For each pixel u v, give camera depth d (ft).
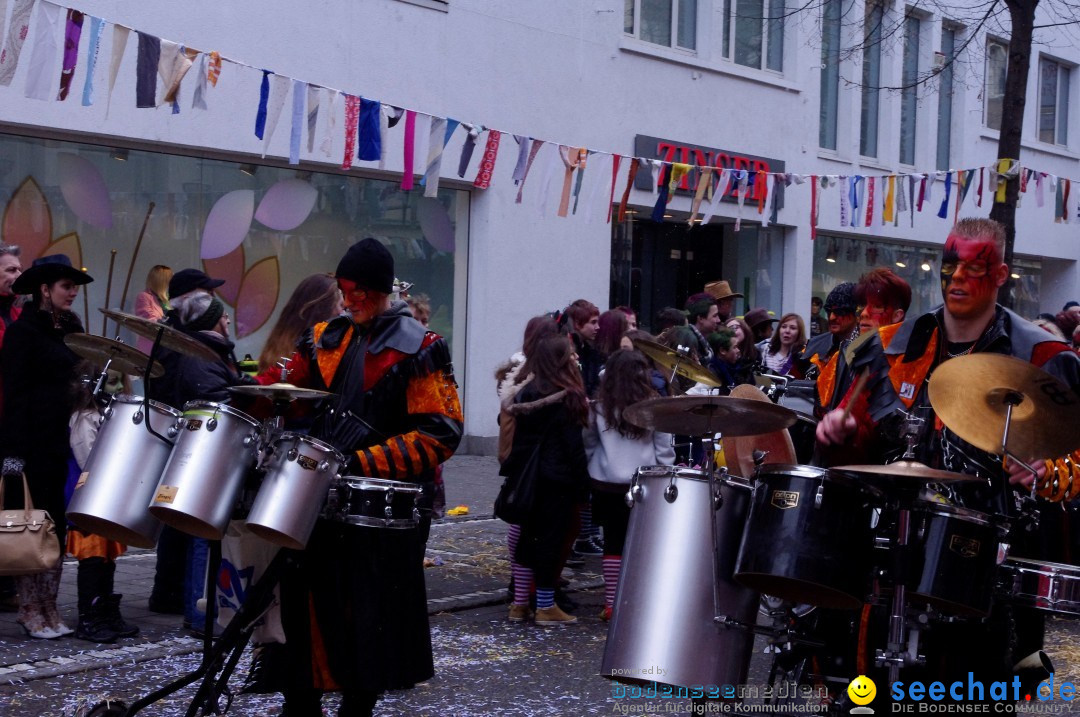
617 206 45.09
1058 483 11.32
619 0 45.11
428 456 13.35
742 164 49.96
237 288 35.88
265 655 13.67
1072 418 10.54
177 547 21.61
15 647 19.06
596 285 45.09
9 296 22.52
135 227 33.50
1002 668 11.83
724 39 49.96
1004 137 33.91
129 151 33.22
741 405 11.66
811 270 54.70
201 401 12.67
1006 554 11.21
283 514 12.21
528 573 22.76
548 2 42.47
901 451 12.28
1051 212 69.31
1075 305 40.27
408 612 13.53
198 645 19.57
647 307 50.67
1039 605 11.14
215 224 35.19
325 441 13.41
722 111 49.65
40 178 31.53
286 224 36.88
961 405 11.05
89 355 14.96
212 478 12.32
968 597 10.96
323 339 13.89
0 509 18.95
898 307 21.45
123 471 13.02
